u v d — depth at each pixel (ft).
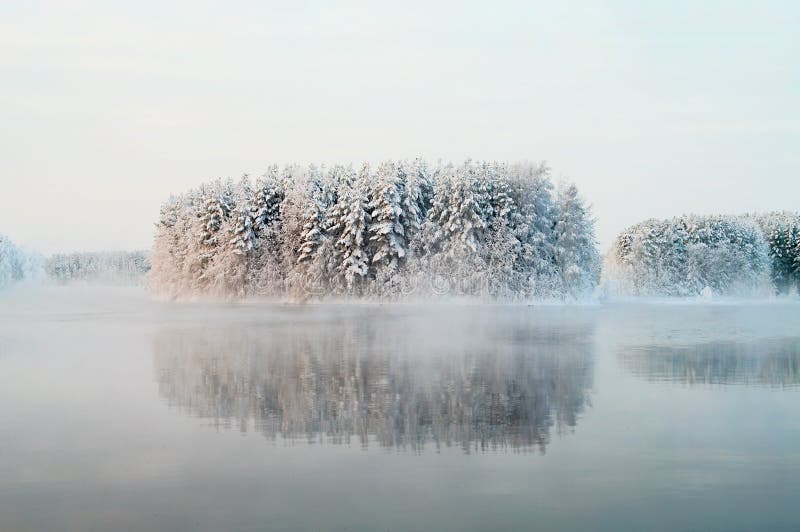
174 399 60.13
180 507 34.63
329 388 64.59
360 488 37.11
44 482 38.34
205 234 228.43
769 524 32.53
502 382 67.46
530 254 196.44
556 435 47.70
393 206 197.06
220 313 170.60
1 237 442.91
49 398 60.80
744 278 298.35
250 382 68.08
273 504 34.94
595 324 135.03
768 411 54.95
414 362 80.69
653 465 41.04
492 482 38.01
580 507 34.47
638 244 305.32
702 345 98.43
